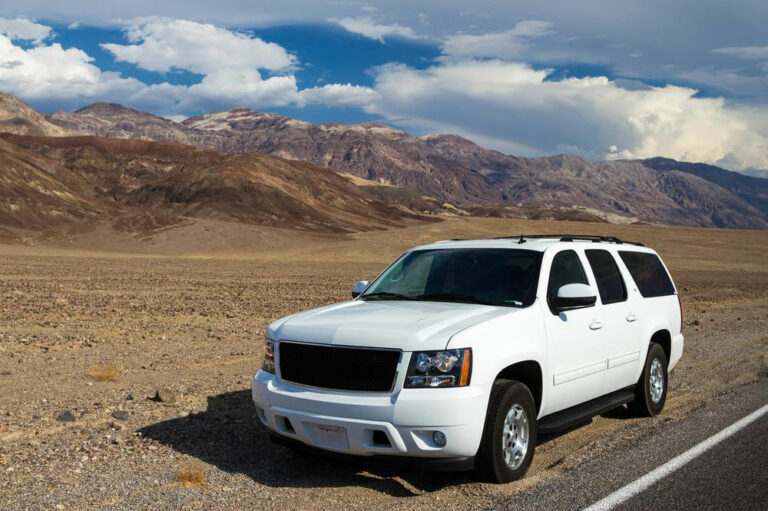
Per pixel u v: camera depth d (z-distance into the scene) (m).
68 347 12.36
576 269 6.70
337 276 44.09
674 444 6.36
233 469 5.57
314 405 5.14
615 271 7.38
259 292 28.03
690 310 21.38
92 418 7.16
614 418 7.60
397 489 5.14
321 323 5.48
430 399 4.88
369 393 5.04
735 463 5.74
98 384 9.01
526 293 6.00
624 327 7.06
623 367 7.03
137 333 14.46
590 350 6.45
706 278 49.31
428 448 4.93
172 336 14.03
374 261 77.44
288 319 5.86
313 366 5.27
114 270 48.25
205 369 10.16
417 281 6.52
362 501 4.87
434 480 5.36
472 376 5.00
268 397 5.46
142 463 5.68
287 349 5.47
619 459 5.90
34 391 8.55
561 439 6.70
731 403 8.09
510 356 5.32
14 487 5.05
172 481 5.23
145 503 4.75
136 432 6.64
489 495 5.00
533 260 6.28
